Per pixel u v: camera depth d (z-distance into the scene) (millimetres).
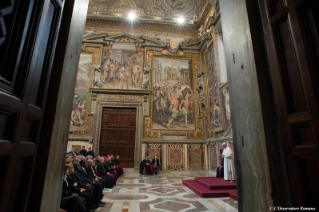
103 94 13969
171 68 15102
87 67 14359
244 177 2912
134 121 14078
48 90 2383
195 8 16547
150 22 15781
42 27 2072
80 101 13617
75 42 3049
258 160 2494
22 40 1754
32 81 1940
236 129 3236
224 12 3855
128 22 15750
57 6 2477
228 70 3617
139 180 9789
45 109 2324
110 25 15703
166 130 13867
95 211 4754
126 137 13773
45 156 2186
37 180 2115
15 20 1707
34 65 1956
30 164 1974
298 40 1939
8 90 1588
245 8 2857
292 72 2061
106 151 13359
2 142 1479
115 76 14414
